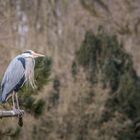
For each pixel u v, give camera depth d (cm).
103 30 3073
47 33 3441
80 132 2912
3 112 1241
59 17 3559
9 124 2003
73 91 2933
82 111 2905
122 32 3344
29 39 3172
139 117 2909
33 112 1655
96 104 2895
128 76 2941
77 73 2983
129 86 2925
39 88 1605
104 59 2988
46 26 3438
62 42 3438
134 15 3391
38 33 3331
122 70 2978
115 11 3412
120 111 2908
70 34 3450
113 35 3066
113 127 2884
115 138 2902
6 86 1265
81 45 3038
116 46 3020
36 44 3177
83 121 2909
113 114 2905
